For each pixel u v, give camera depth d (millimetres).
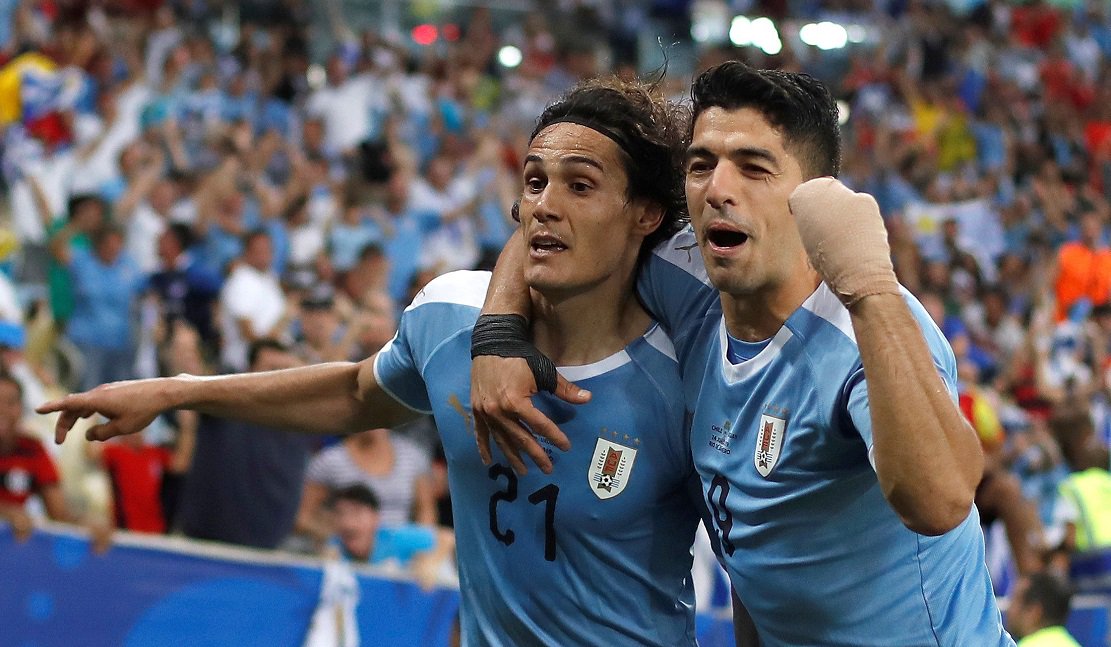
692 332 3045
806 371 2703
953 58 19391
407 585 6188
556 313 3080
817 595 2801
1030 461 8445
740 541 2889
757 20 18344
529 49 16266
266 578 5953
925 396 2312
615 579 3139
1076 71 20391
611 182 2984
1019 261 13516
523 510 3113
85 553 5719
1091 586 7047
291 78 13773
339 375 3502
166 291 8703
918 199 15594
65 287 8562
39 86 11156
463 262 11625
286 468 6258
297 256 10422
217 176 10000
